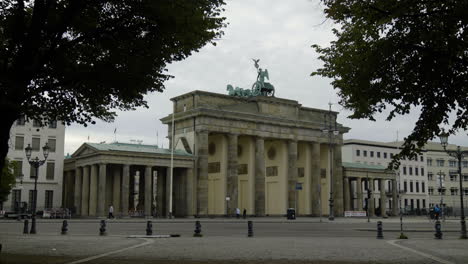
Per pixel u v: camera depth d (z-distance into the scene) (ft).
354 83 71.87
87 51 82.69
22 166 313.32
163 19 72.90
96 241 107.34
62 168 326.85
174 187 320.91
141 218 280.92
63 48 73.87
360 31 68.33
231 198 314.96
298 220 266.57
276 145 366.22
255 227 186.39
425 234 149.69
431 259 73.77
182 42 79.20
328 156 381.40
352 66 70.74
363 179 408.87
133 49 77.82
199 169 309.42
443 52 64.69
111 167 318.04
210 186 339.57
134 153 289.53
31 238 116.06
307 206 366.43
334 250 87.40
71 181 335.88
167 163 302.45
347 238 124.16
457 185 568.00
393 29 65.10
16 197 309.42
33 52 70.74
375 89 70.49
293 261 70.23
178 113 325.62
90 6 75.87
